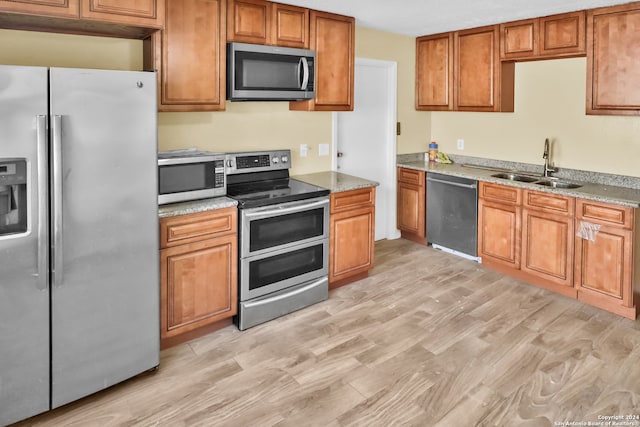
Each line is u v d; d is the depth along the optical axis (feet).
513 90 13.73
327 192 10.66
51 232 6.31
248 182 11.32
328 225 10.87
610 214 9.92
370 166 15.15
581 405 6.98
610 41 10.62
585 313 10.25
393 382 7.63
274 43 10.50
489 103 13.46
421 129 16.24
